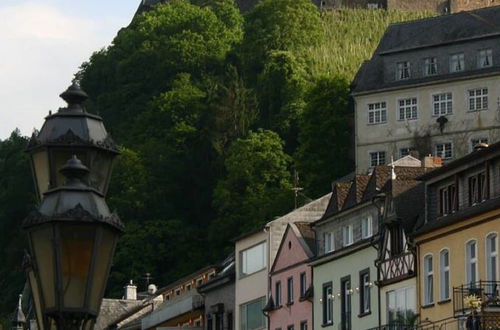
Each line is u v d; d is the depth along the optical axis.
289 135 158.88
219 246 145.50
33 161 17.81
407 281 66.81
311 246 80.94
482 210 60.03
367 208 73.25
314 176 143.88
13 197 165.75
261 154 148.62
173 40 189.50
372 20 190.62
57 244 16.22
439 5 194.88
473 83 127.94
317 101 147.62
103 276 16.48
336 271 76.06
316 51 178.38
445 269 63.41
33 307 17.66
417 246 65.94
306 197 138.25
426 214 66.00
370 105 132.50
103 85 195.12
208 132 165.62
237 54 183.38
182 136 166.25
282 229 86.62
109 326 112.38
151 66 189.88
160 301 111.38
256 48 178.75
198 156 164.38
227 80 174.50
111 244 16.55
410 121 130.12
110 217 16.48
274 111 164.75
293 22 179.50
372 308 71.00
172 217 158.50
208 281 94.00
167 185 161.38
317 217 87.69
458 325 58.69
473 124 127.19
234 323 89.81
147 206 158.62
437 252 64.06
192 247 149.50
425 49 131.75
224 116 165.75
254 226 140.00
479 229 60.41
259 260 87.25
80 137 17.69
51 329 16.56
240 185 148.62
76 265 16.31
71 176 16.78
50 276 16.30
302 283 80.69
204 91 174.62
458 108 128.25
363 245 72.25
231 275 90.81
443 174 64.44
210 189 160.75
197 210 160.38
